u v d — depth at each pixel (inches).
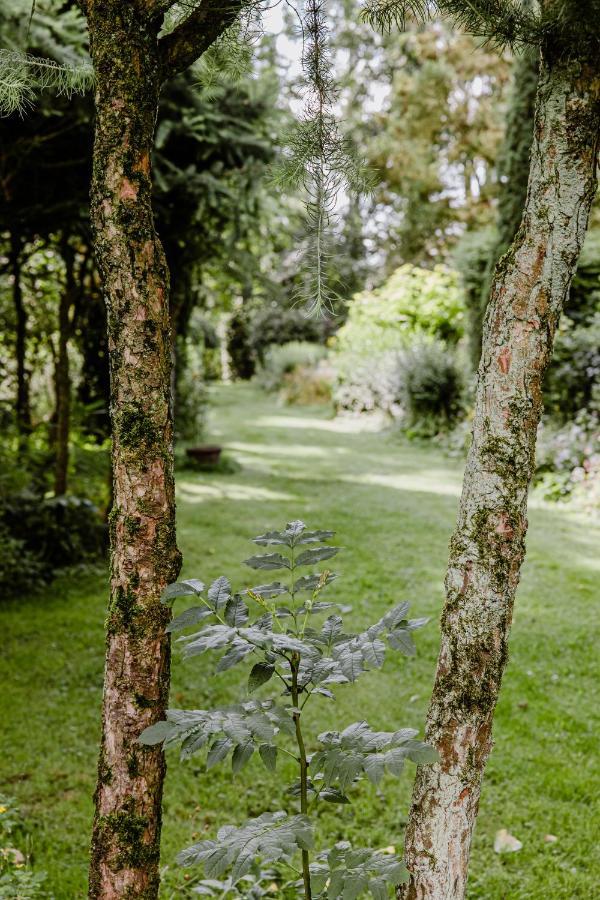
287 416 612.4
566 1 44.3
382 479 354.9
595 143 49.6
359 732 49.4
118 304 52.2
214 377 965.8
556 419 337.1
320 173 58.6
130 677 53.1
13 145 171.9
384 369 510.0
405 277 555.2
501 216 352.8
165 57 53.9
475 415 53.0
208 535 251.3
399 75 691.4
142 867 54.1
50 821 104.0
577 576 211.0
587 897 90.1
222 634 48.5
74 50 134.2
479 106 696.4
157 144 172.9
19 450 247.3
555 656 160.2
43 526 217.2
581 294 367.6
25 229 219.0
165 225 210.7
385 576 208.5
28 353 296.0
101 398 275.3
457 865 52.1
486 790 112.7
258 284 227.9
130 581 53.2
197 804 103.4
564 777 115.3
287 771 117.3
